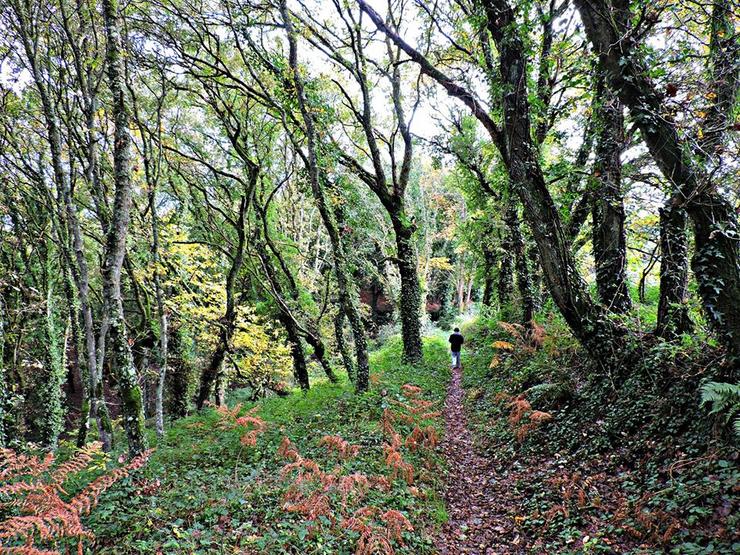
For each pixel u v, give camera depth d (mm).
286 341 17688
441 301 41625
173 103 14586
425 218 32531
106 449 9523
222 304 15336
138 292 14078
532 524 5395
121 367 7301
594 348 7820
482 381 13500
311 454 7516
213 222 16266
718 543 3643
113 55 7398
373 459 7223
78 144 11172
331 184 15383
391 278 30984
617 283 8477
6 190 13312
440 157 16359
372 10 9836
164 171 14281
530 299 14469
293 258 19516
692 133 5691
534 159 8359
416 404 9812
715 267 5469
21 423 14859
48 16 9781
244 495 5828
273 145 18141
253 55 13266
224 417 10625
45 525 4168
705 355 5812
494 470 7504
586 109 9578
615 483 5441
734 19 5703
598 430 6715
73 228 9883
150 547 4430
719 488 4152
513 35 8102
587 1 6902
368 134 15578
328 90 16000
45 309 15195
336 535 4941
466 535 5613
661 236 6988
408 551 4918
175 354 16781
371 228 20188
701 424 5137
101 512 5105
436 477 7152
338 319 17078
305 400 13188
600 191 8133
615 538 4473
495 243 17109
